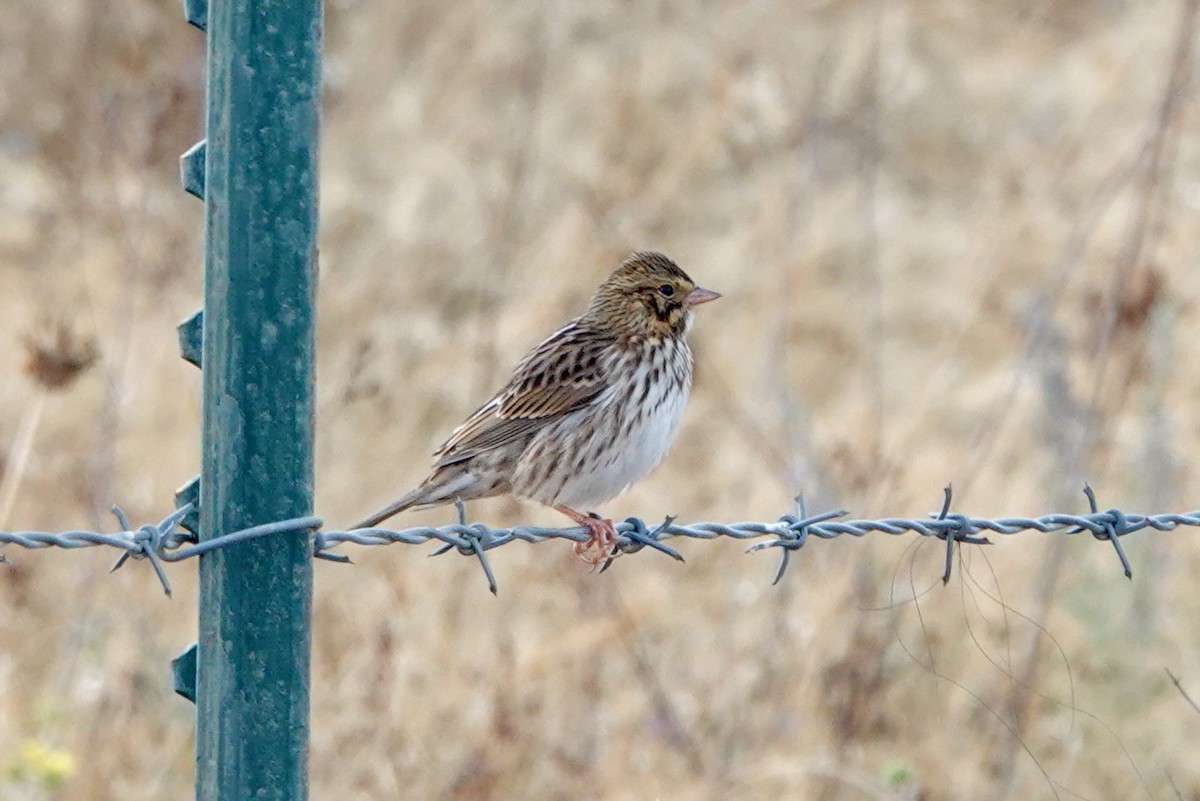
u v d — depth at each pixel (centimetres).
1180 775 1091
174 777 1061
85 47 1822
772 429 1444
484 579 1211
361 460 1389
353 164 1902
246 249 584
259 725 600
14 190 1823
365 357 1260
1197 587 1255
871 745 1095
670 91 1939
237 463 590
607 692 1158
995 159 1959
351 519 1338
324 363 1546
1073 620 1195
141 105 1666
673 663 1193
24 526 1284
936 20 2225
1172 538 1288
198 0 589
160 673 1130
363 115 1992
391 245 1708
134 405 1431
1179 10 2058
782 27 2103
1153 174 1313
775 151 1808
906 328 1656
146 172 1553
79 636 1110
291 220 585
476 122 1914
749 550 802
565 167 1841
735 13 2128
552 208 1786
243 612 596
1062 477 1255
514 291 1599
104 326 1548
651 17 2056
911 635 1197
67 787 1025
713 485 1400
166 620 1188
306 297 589
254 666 598
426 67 2012
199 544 590
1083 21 2253
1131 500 1296
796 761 1062
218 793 601
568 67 1997
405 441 1405
